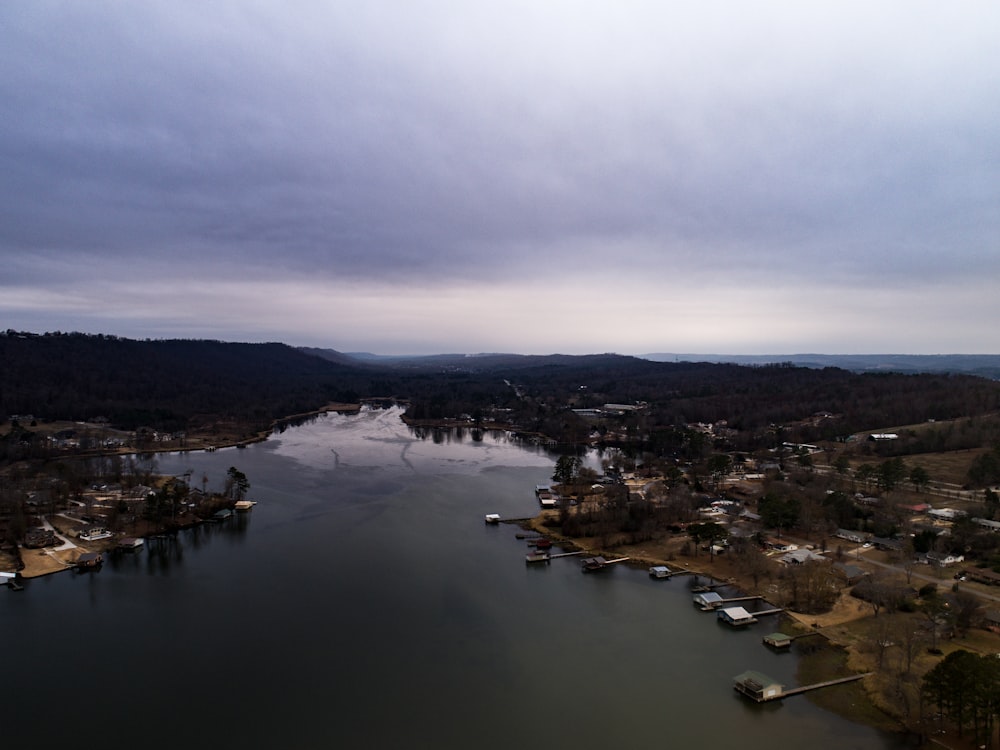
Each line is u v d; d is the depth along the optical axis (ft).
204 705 268.00
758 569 398.01
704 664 304.09
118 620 347.56
